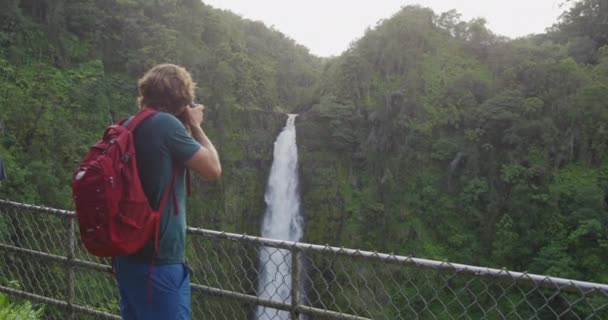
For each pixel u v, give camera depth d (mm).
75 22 39938
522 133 32750
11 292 4227
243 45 57250
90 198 1986
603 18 41844
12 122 24406
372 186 38094
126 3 43250
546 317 14266
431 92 38031
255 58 57906
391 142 37906
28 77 30859
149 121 2203
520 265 31516
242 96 43219
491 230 32844
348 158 39375
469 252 33188
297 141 40125
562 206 30594
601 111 30938
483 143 34594
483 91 36625
